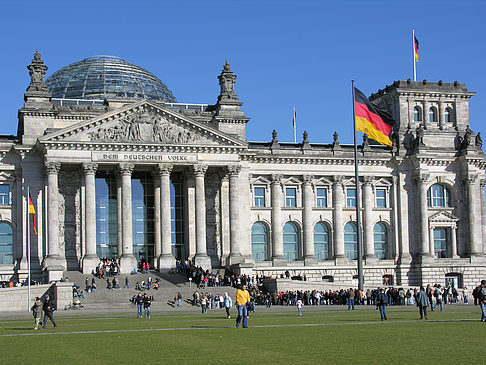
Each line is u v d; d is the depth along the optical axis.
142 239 145.50
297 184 154.25
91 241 133.25
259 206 151.50
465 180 160.50
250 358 43.22
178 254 147.25
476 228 159.75
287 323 69.94
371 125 112.50
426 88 163.38
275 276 147.88
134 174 146.50
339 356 43.41
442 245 161.62
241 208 148.38
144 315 86.12
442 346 47.72
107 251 143.38
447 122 165.50
